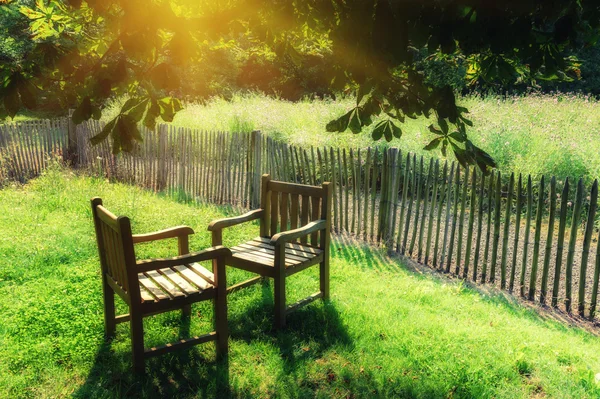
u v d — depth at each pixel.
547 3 2.19
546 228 7.39
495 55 2.62
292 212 4.64
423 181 8.50
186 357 3.56
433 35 2.28
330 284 5.04
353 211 7.07
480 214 5.49
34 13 3.04
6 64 2.46
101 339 3.74
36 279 4.88
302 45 3.43
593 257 6.35
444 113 2.65
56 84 2.53
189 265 3.89
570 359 3.71
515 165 8.28
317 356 3.62
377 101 2.90
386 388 3.25
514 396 3.17
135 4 2.17
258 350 3.65
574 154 8.30
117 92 2.50
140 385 3.22
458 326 4.16
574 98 12.56
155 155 10.02
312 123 11.56
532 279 5.14
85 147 11.54
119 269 3.33
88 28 3.19
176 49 2.22
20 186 10.29
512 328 4.22
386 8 2.23
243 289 4.71
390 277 5.50
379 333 3.97
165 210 7.94
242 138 8.45
